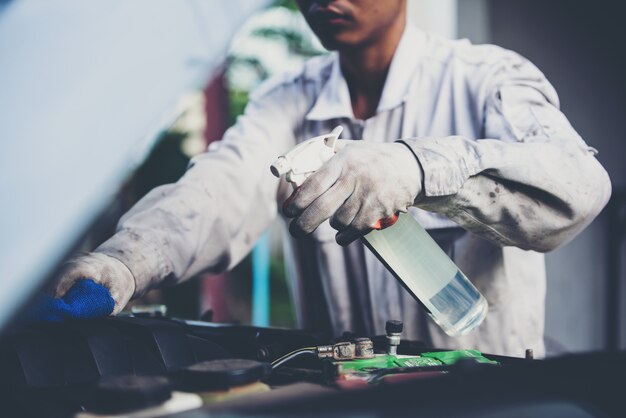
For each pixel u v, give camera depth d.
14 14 0.43
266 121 1.44
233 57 3.28
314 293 1.43
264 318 2.76
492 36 3.00
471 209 0.87
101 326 0.68
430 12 3.05
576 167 0.91
